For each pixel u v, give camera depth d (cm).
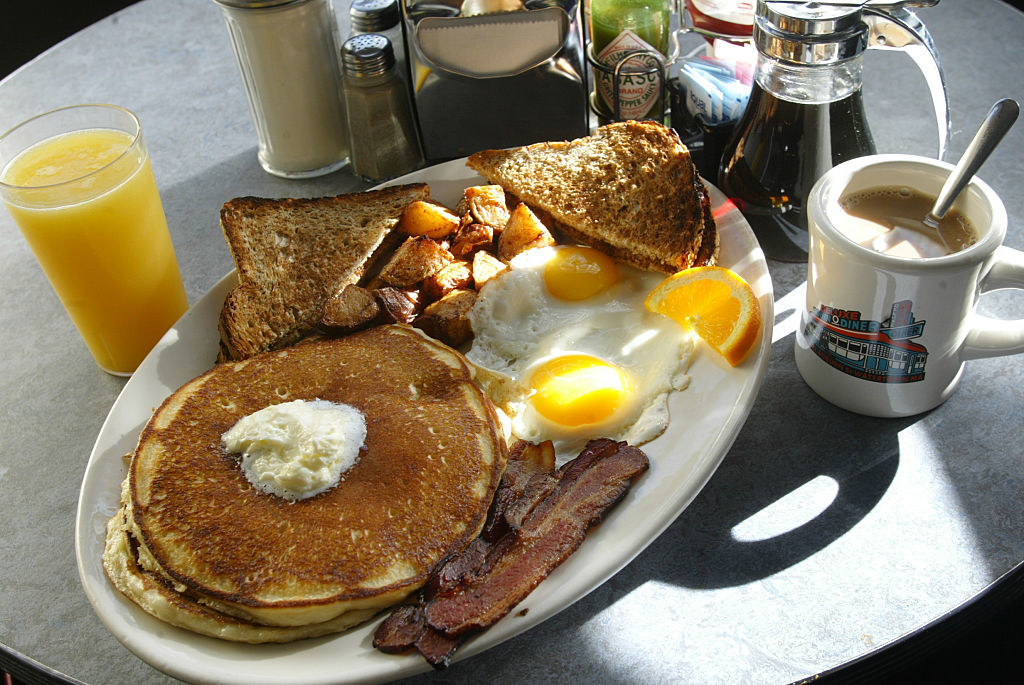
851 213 51
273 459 49
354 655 44
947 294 47
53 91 82
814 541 48
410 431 51
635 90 67
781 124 57
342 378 54
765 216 60
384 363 54
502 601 45
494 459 50
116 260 57
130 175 56
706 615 46
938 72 54
